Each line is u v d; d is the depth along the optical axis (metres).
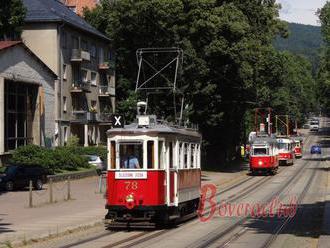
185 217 30.02
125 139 26.61
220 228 26.75
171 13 69.44
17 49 62.03
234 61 72.38
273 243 21.70
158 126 27.41
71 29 79.88
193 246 20.89
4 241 21.59
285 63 96.69
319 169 87.56
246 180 67.94
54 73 71.50
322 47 91.44
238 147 105.25
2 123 58.41
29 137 66.19
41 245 21.39
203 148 86.38
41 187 50.00
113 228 26.59
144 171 26.25
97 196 42.41
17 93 63.78
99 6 96.31
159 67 70.50
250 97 87.56
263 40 88.88
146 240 22.64
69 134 79.31
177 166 28.23
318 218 30.98
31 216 30.20
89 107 86.94
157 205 26.12
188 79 70.25
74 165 61.84
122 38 73.50
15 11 57.28
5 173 48.09
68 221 28.05
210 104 74.12
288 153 97.94
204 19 70.25
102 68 89.69
